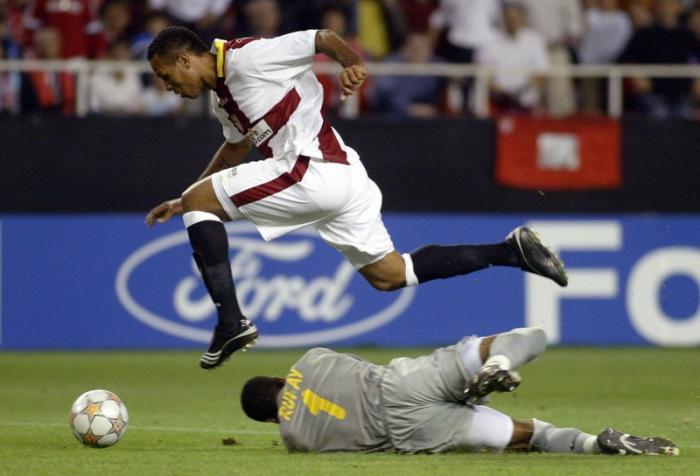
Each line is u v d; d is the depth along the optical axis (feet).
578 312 172.55
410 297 170.91
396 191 170.60
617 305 173.17
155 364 155.63
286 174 81.97
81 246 169.37
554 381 137.18
